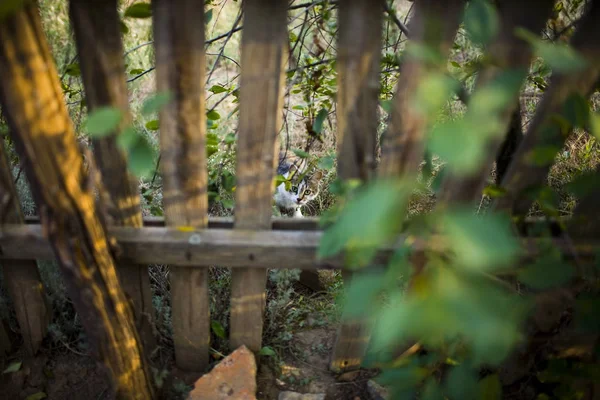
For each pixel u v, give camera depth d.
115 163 1.43
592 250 1.39
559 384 1.62
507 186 1.41
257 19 1.21
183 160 1.40
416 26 1.13
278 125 1.40
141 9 1.27
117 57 1.25
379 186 0.66
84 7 1.17
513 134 1.66
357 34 1.21
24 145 1.16
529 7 1.10
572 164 3.01
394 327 0.70
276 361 2.00
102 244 1.37
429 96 0.67
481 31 0.86
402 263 0.90
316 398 1.83
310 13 2.49
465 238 0.66
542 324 1.60
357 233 0.66
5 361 1.93
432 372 1.48
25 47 1.07
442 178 1.46
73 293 1.40
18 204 1.56
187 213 1.52
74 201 1.24
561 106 1.23
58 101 1.17
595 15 1.14
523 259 1.39
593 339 1.59
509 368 1.74
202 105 1.32
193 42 1.21
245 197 1.49
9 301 1.98
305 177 3.63
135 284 1.70
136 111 3.71
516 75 0.71
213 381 1.77
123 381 1.60
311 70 2.14
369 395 1.88
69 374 1.92
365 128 1.34
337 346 1.88
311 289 2.52
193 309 1.75
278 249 1.55
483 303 0.75
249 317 1.80
